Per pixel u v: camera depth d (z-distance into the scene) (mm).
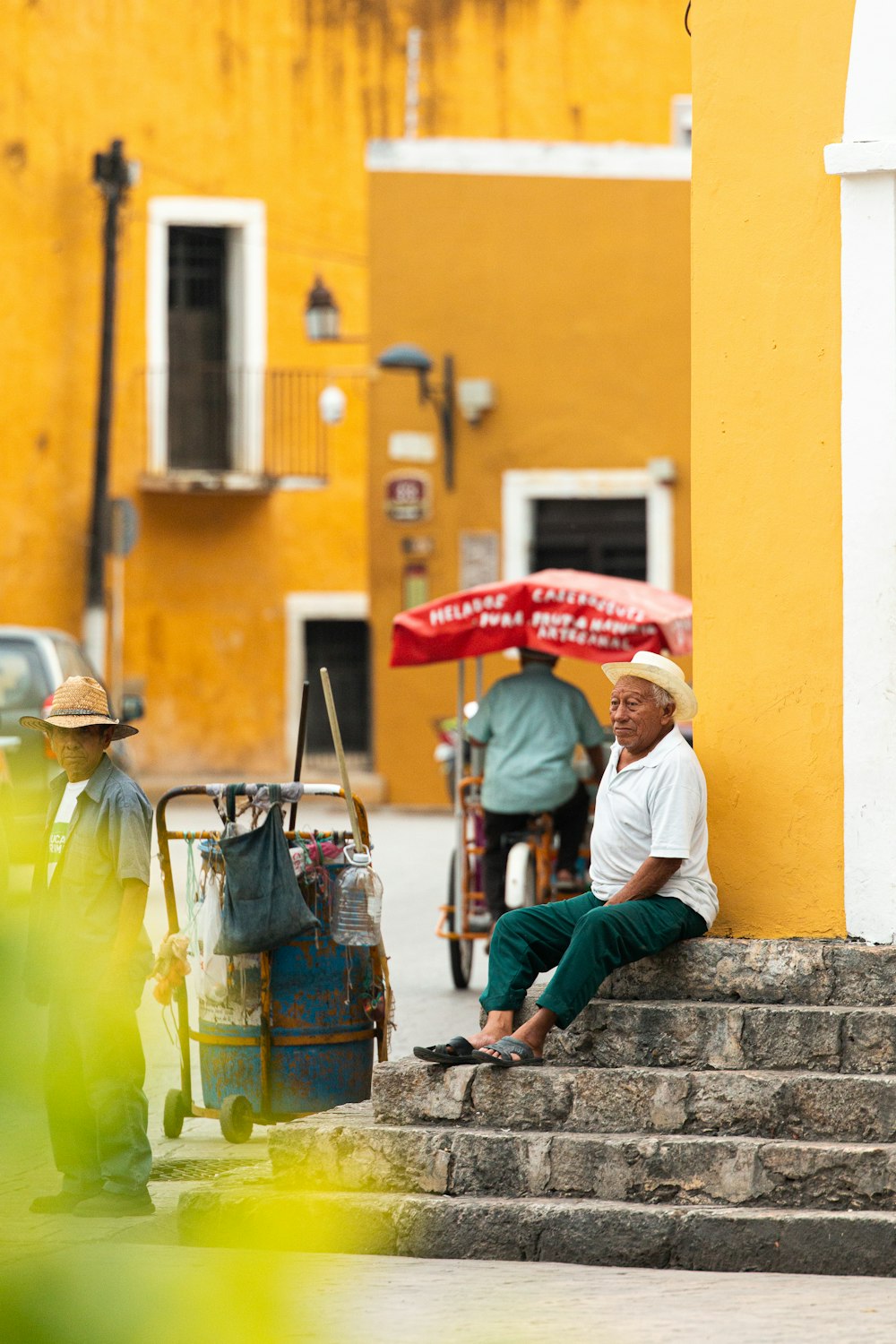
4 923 1812
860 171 7375
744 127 7609
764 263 7559
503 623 12461
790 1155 6465
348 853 8227
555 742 12273
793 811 7426
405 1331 3863
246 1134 8367
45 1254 1693
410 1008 11938
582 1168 6617
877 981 7145
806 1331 5246
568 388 28984
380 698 29078
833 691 7410
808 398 7492
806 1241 6230
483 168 29094
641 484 28797
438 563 29109
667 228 28859
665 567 28766
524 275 29031
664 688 7371
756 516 7535
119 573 28859
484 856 12648
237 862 7996
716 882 7477
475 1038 7109
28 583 29344
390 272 29219
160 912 11094
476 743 12570
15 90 29406
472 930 12711
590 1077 6848
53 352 29406
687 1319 5391
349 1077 8281
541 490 28953
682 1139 6609
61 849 7016
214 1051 8344
